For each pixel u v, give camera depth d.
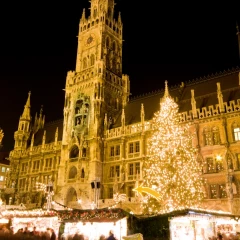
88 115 66.38
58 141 75.94
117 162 60.59
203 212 25.97
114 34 79.12
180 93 62.47
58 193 63.25
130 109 69.69
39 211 32.19
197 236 30.41
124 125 62.69
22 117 89.25
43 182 74.19
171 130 41.22
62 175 65.19
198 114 52.94
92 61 73.12
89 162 61.72
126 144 60.78
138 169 57.12
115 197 52.72
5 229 31.12
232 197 43.53
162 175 38.44
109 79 71.00
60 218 30.20
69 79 73.81
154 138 43.69
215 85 58.69
